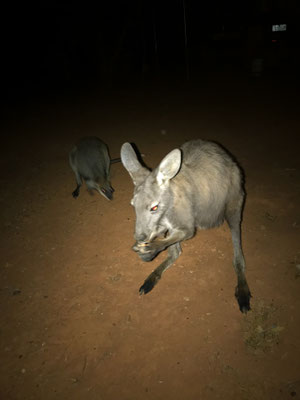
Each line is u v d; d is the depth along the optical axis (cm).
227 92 332
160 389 72
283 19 511
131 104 323
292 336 79
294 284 92
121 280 101
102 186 143
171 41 588
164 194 79
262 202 130
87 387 74
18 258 114
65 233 126
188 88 372
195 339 81
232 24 583
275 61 450
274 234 112
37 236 125
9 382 76
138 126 247
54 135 245
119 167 179
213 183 89
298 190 136
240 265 94
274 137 196
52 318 91
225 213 99
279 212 123
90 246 117
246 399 69
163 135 221
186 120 250
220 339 80
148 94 363
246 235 113
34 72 521
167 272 102
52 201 150
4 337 86
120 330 85
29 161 199
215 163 91
